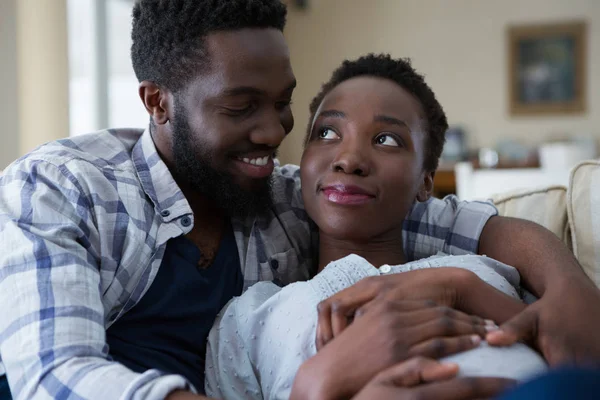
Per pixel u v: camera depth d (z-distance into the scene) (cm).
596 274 123
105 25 348
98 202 96
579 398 38
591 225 125
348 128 104
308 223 122
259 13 103
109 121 352
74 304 80
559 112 538
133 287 98
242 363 94
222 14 101
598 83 533
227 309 101
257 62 101
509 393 42
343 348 74
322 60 571
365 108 104
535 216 134
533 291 99
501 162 414
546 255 99
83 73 348
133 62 115
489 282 94
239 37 101
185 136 106
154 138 113
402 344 73
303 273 120
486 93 548
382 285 84
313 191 105
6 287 83
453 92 554
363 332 75
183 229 103
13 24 236
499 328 79
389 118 104
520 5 542
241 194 107
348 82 109
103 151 109
